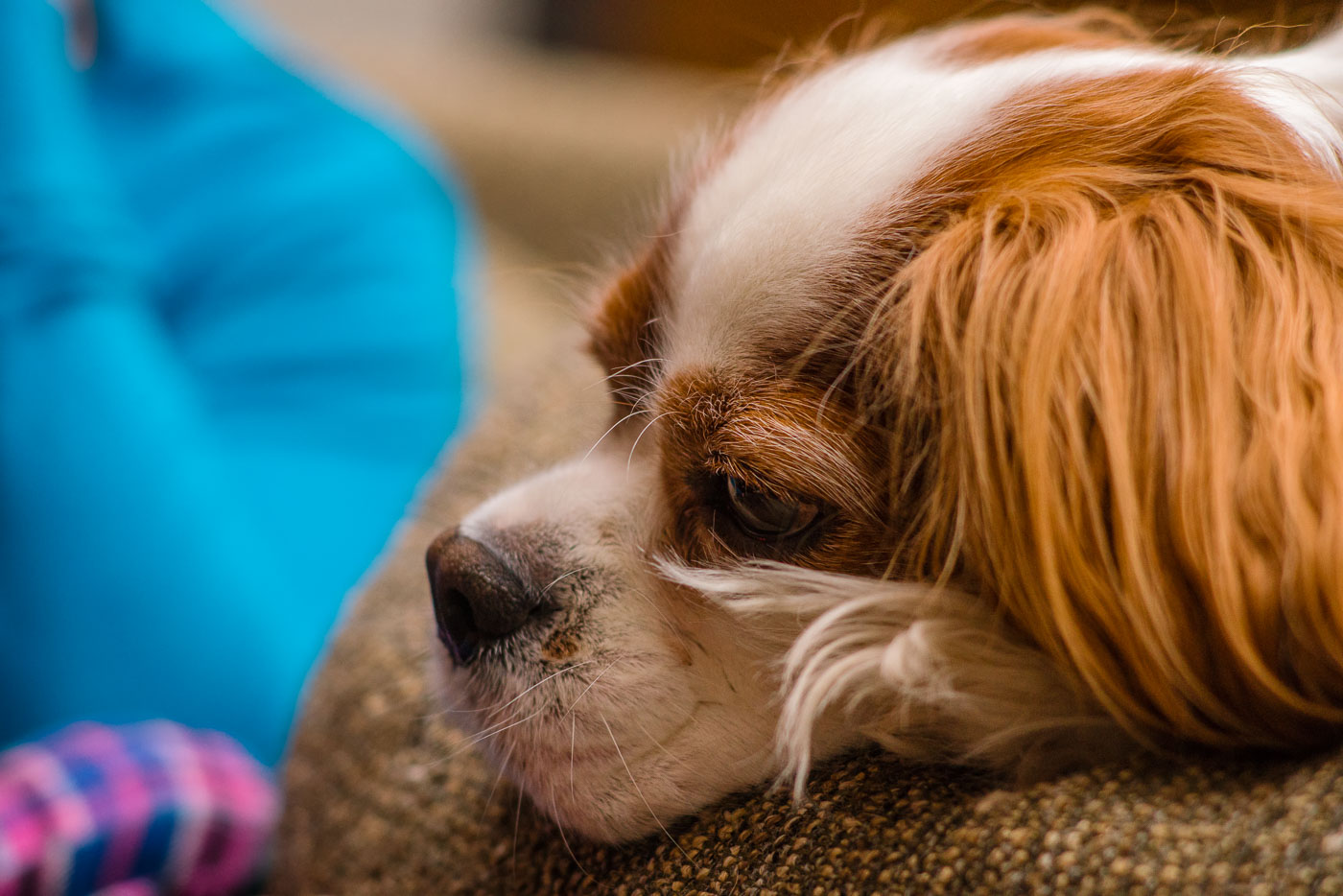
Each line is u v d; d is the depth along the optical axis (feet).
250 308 6.13
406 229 6.46
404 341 6.19
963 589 2.16
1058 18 3.15
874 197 2.27
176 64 6.47
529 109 8.45
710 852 2.24
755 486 2.25
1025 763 2.12
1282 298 1.90
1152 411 1.89
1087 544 1.92
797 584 2.24
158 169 6.31
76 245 5.44
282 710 5.00
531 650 2.50
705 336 2.35
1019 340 1.97
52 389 5.15
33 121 5.53
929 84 2.49
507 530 2.60
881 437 2.18
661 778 2.39
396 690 3.23
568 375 3.86
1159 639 1.86
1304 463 1.78
